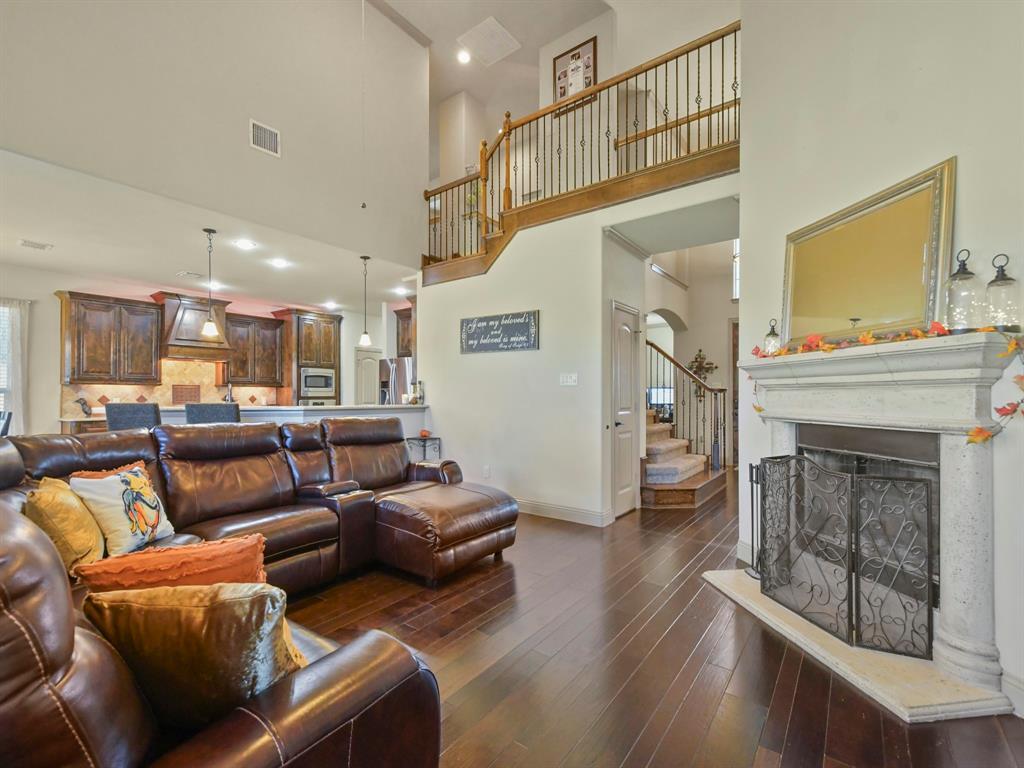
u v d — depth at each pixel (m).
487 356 5.02
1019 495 1.71
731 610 2.55
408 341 7.84
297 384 7.78
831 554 2.30
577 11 5.61
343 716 0.92
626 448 4.70
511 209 4.84
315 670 0.99
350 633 2.32
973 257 1.85
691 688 1.88
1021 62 1.71
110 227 4.16
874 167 2.29
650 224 4.11
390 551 3.04
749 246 3.15
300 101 4.45
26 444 2.23
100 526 2.08
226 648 0.89
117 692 0.78
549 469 4.54
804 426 2.67
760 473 2.68
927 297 1.96
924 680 1.83
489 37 5.88
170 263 5.29
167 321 6.39
